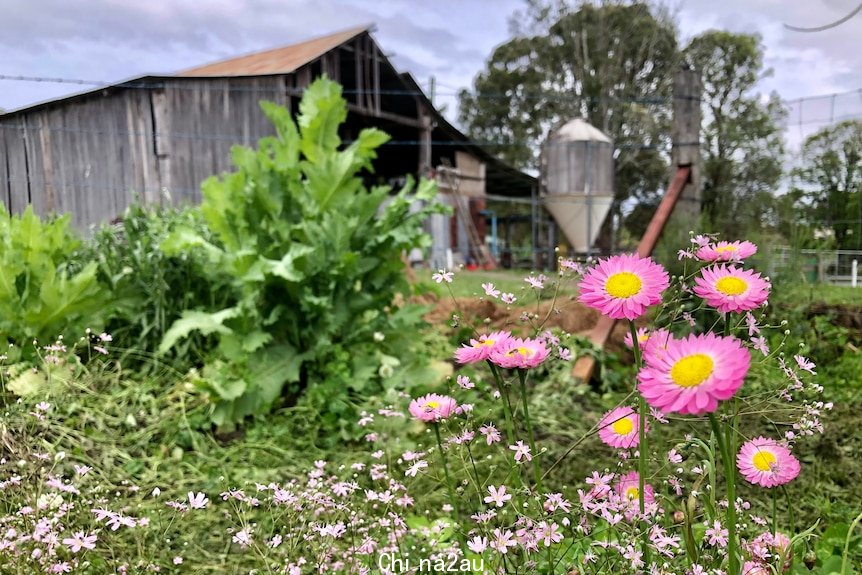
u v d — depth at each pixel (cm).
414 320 353
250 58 1160
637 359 103
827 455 253
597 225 1487
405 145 1602
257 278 316
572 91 2986
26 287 334
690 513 105
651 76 2995
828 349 394
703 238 116
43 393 283
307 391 326
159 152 865
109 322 375
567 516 122
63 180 802
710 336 82
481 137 3191
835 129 1358
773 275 452
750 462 114
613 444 123
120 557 164
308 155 365
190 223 413
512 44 3105
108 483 223
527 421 112
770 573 115
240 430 297
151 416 294
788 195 648
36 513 150
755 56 2961
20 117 777
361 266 350
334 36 1112
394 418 275
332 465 254
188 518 202
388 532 152
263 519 192
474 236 1638
